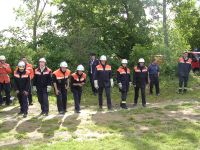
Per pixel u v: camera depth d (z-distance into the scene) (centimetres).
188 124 1183
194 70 2967
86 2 2881
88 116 1339
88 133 1085
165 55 2641
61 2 2855
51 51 2411
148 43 2966
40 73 1375
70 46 2483
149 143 962
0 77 1634
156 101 1777
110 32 2912
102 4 2867
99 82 1512
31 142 998
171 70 2536
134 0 2842
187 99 1777
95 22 2877
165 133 1066
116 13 2930
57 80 1392
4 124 1221
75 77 1427
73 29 2661
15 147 947
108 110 1495
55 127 1162
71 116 1342
